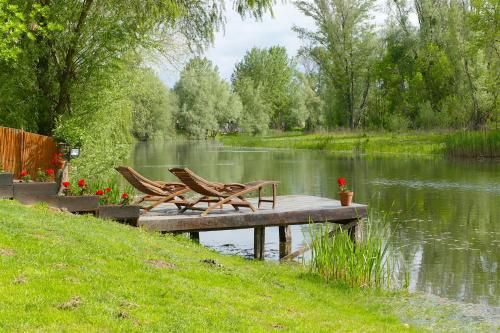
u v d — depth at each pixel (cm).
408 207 2211
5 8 1694
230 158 4856
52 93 1972
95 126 1972
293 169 3781
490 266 1345
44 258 777
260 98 10081
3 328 548
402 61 6762
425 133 5816
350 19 6838
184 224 1377
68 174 1705
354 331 774
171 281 798
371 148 5262
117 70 1964
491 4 5006
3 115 1920
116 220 1345
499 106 5353
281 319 746
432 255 1455
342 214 1525
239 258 1295
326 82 7356
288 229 1606
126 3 1886
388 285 1155
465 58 5462
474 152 4319
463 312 1002
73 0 1875
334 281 1141
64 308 621
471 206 2219
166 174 3459
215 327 647
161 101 8006
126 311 644
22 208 1135
